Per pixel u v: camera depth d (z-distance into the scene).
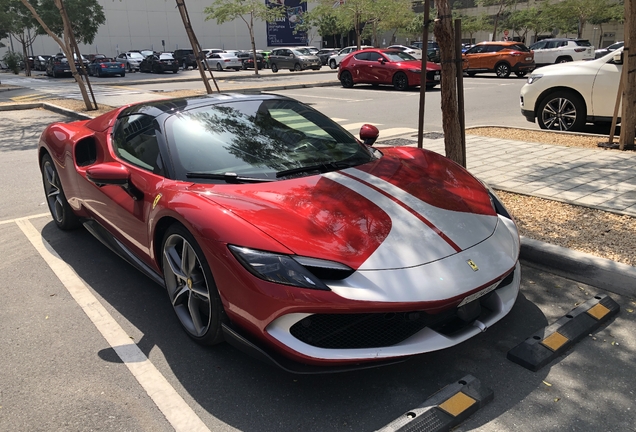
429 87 17.84
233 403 2.44
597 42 44.25
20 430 2.28
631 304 3.24
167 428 2.29
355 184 2.99
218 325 2.64
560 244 3.89
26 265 4.10
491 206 3.07
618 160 6.48
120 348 2.92
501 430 2.22
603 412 2.32
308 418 2.33
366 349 2.33
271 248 2.38
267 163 3.21
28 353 2.88
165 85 22.11
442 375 2.62
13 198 5.94
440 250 2.50
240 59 35.06
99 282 3.77
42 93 18.88
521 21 40.31
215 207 2.65
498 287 2.77
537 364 2.62
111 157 3.75
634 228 4.16
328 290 2.25
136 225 3.27
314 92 17.98
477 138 8.37
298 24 50.66
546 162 6.53
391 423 2.19
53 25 30.73
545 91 8.66
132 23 49.31
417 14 45.62
